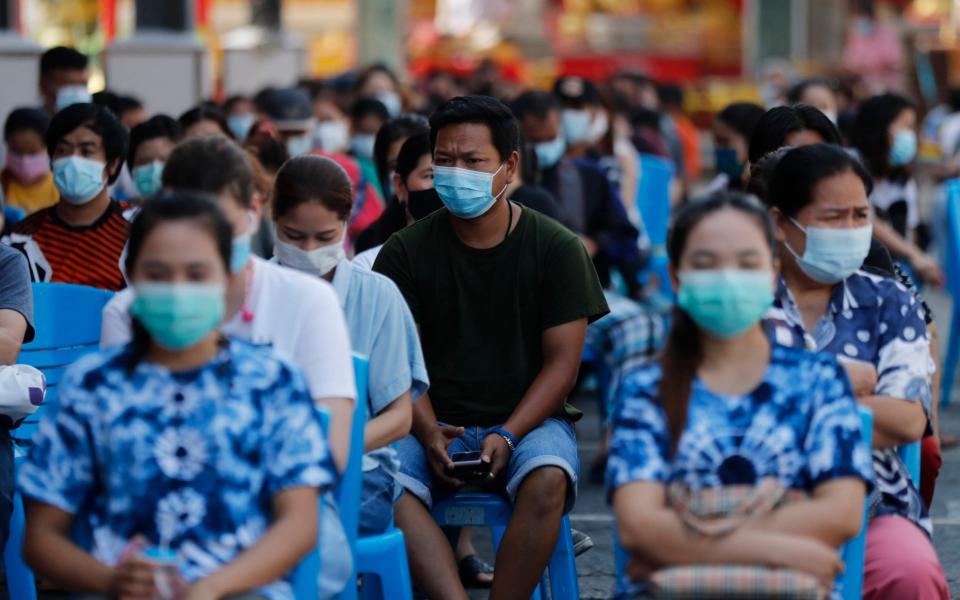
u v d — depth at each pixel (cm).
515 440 580
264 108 1126
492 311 606
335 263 540
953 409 1072
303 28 3631
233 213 471
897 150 990
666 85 1956
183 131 783
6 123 920
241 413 428
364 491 537
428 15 3644
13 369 551
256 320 485
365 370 497
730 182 1045
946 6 3419
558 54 3534
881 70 3083
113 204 740
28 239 732
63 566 422
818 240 510
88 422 428
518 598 557
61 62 1051
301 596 443
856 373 511
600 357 892
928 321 591
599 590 692
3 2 1498
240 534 427
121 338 493
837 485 429
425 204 678
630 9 3656
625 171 1175
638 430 438
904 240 1010
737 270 429
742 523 425
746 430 437
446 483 576
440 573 560
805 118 666
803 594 407
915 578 494
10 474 542
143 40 1756
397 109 1462
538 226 608
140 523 427
